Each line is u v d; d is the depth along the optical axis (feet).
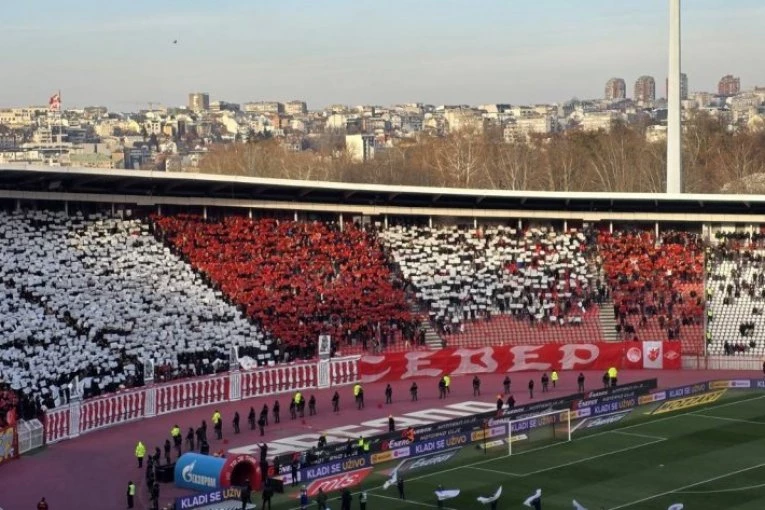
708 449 283.59
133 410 325.62
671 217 467.11
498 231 465.88
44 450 290.15
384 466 266.57
